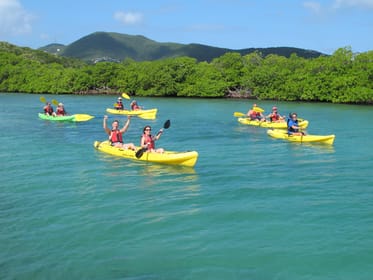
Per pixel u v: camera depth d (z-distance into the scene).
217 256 7.92
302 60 55.94
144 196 11.57
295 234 8.94
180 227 9.32
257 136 22.69
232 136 22.72
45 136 22.19
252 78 54.31
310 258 7.84
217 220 9.75
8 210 10.43
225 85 56.66
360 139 21.72
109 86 68.31
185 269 7.44
